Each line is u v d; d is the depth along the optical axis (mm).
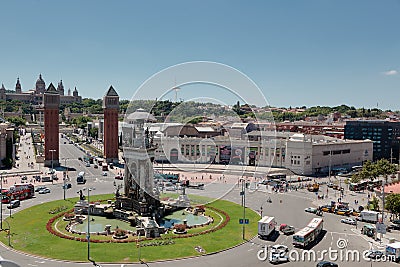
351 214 112312
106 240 83625
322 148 199500
